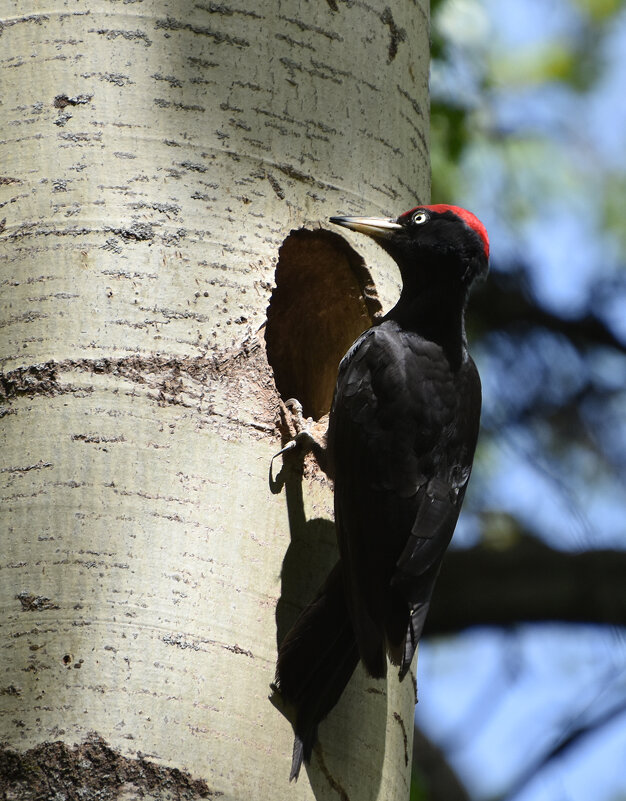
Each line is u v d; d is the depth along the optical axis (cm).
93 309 842
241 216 892
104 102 886
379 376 984
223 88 909
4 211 871
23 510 798
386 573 927
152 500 809
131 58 896
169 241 866
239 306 873
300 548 867
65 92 888
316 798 800
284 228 909
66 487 802
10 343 838
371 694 866
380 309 1011
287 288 1033
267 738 789
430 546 919
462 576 1648
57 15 905
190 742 761
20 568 785
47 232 859
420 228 1024
